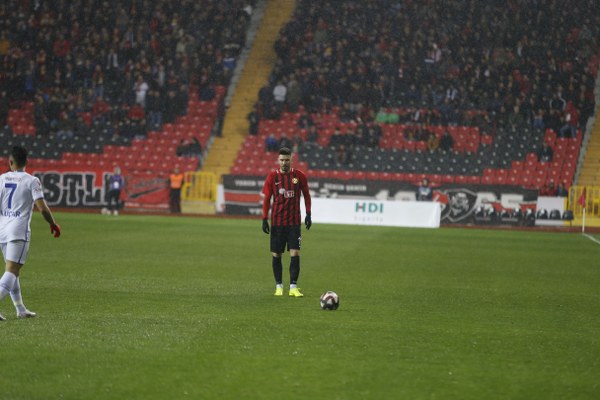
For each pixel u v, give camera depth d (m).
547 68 127.25
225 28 135.62
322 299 32.97
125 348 23.98
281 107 128.12
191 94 131.88
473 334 28.00
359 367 22.25
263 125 126.94
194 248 61.19
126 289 38.19
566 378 21.64
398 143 122.75
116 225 84.88
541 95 124.19
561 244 78.69
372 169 119.56
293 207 37.16
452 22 132.25
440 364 22.95
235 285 40.84
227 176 111.75
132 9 136.75
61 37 133.88
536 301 38.16
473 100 125.31
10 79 131.00
